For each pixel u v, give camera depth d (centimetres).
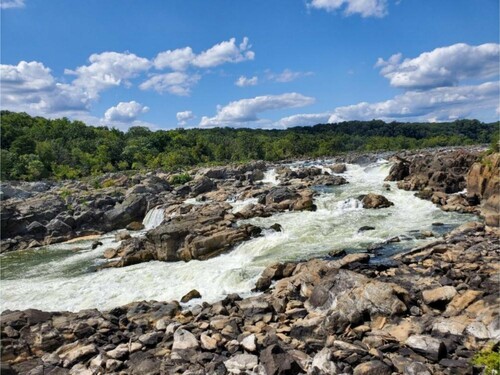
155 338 1376
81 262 3092
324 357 1102
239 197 4572
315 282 1692
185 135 15525
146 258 2795
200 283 2153
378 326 1303
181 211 4038
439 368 1038
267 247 2608
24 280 2653
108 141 12300
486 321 1191
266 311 1542
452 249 1969
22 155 9650
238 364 1139
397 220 2988
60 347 1388
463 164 4066
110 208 4712
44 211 4422
